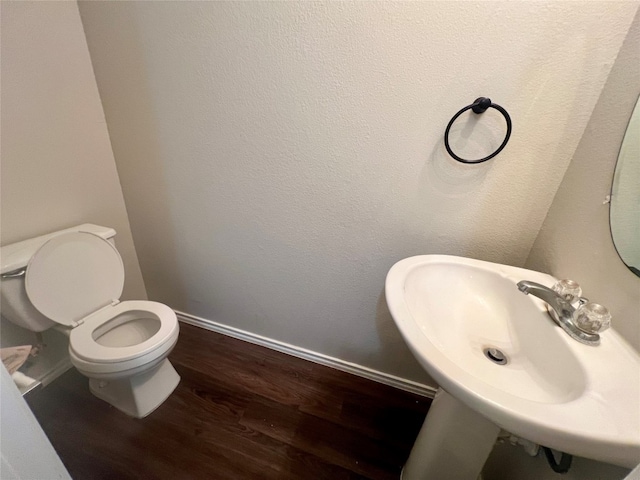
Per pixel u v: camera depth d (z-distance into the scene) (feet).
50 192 3.90
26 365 3.97
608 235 2.13
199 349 5.12
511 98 2.65
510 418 1.43
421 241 3.54
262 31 3.07
